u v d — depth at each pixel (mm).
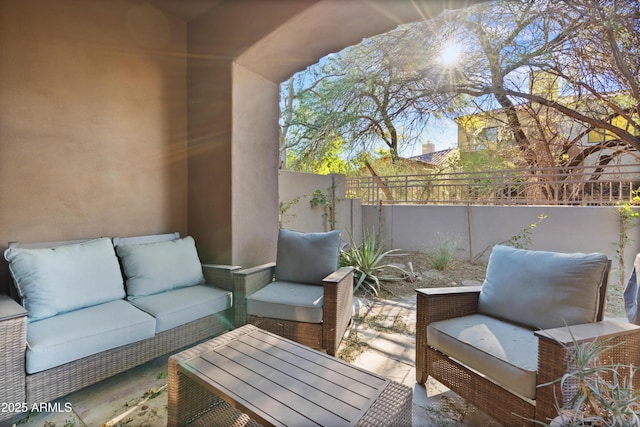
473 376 1718
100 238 2549
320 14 2650
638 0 4160
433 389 2076
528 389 1410
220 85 3252
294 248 3021
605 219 4859
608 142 6434
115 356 1965
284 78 3738
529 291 1871
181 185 3463
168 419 1573
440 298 2041
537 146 6965
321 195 6023
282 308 2455
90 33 2760
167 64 3328
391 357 2518
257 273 2797
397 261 5867
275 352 1641
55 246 2395
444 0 2508
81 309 2146
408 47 5848
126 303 2312
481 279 4902
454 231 6246
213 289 2734
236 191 3270
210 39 3299
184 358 1570
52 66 2543
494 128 7426
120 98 2969
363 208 7289
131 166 3055
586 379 1050
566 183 5793
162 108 3291
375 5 2564
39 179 2484
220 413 1670
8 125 2334
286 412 1178
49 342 1718
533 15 4832
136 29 3074
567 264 1785
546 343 1373
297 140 8195
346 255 4688
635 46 4449
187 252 2889
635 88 4703
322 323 2377
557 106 5930
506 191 6828
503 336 1726
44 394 1695
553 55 5207
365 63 6566
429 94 6523
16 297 2115
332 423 1119
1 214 2311
